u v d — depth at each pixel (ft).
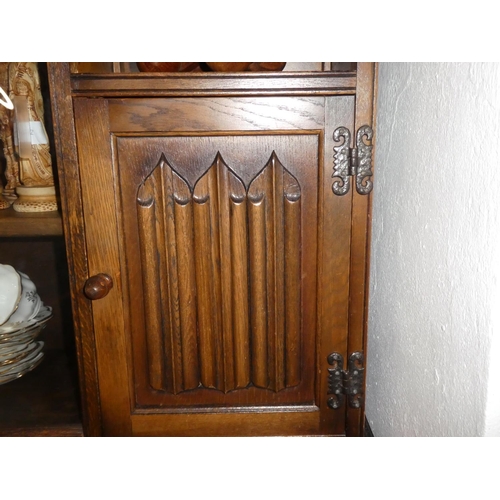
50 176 2.65
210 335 2.39
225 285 2.32
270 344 2.40
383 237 2.71
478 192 1.69
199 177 2.22
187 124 2.16
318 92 2.10
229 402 2.47
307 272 2.33
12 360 2.81
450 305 1.91
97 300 2.33
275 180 2.22
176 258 2.29
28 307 2.98
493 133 1.58
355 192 2.22
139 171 2.21
